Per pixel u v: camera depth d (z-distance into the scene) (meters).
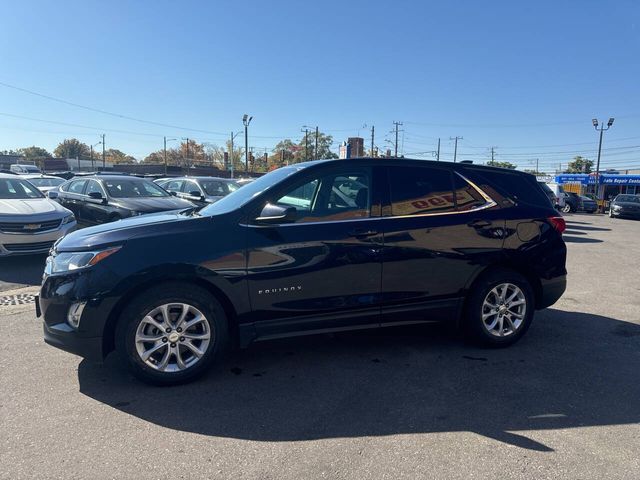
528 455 2.89
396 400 3.59
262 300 3.88
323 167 4.20
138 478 2.62
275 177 4.35
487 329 4.61
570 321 5.71
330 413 3.38
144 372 3.66
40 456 2.81
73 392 3.63
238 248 3.78
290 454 2.87
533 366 4.28
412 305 4.35
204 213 4.24
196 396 3.60
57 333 3.61
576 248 12.83
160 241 3.66
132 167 73.44
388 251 4.18
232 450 2.91
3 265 8.38
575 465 2.80
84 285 3.54
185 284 3.70
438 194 4.46
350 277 4.09
